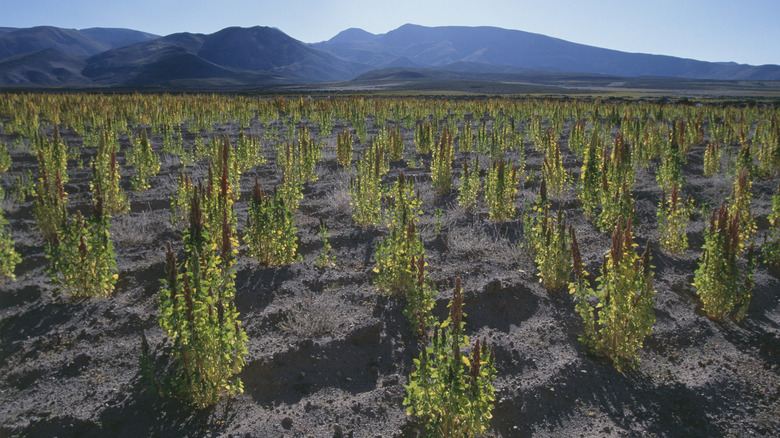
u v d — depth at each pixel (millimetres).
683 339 5336
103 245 5367
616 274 4703
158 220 7949
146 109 23938
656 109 29672
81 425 3730
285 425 3875
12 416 3781
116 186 8148
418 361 3711
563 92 100562
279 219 6344
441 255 7109
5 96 26703
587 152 9023
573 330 5402
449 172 10320
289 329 5090
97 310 5234
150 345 4730
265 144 16688
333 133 20094
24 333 4801
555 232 6141
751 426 4117
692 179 11945
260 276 6121
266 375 4426
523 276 6461
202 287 4090
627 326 4723
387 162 12883
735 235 5496
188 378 3881
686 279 6688
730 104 45812
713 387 4562
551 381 4508
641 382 4645
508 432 3992
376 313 5484
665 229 7543
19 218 7871
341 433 3834
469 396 3561
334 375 4547
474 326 5383
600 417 4191
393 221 7270
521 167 11633
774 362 4969
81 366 4410
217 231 6504
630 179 10336
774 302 6277
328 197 9562
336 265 6688
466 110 32531
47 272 5324
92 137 14703
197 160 13328
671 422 4152
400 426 3951
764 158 11875
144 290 5730
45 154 10078
